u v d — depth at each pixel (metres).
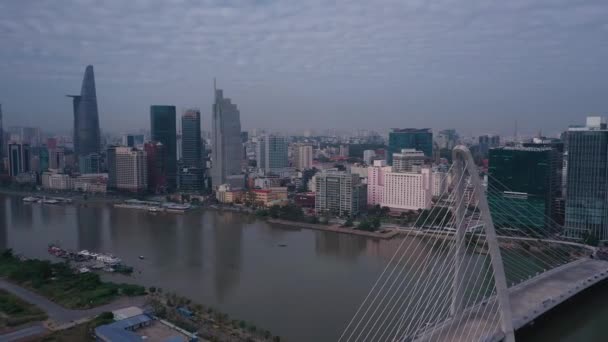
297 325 184.00
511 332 150.25
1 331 180.88
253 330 177.25
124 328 175.38
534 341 171.25
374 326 179.62
